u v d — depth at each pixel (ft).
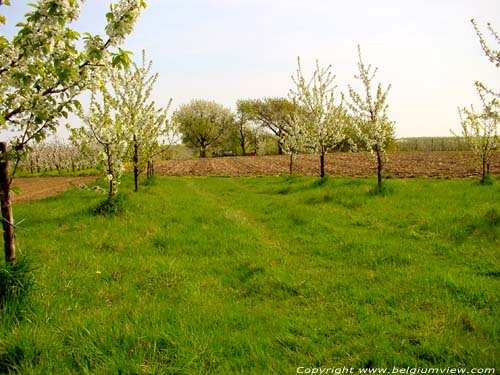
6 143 15.60
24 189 82.79
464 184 54.39
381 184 49.06
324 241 28.73
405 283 20.07
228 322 15.70
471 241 26.86
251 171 125.90
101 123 38.37
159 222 35.32
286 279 20.86
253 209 43.98
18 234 29.55
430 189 50.16
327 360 13.10
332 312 17.08
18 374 11.03
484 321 15.29
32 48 12.75
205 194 62.85
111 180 39.91
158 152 57.82
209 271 22.74
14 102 14.21
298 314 16.96
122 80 50.83
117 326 13.92
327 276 21.49
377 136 49.21
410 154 156.25
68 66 13.60
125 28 13.73
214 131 281.74
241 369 12.24
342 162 134.72
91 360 11.98
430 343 13.82
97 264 22.79
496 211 31.63
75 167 167.94
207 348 13.17
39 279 18.97
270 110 264.11
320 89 64.80
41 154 170.81
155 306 16.67
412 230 30.50
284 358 13.21
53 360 11.87
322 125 64.80
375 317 16.29
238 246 27.71
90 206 40.34
